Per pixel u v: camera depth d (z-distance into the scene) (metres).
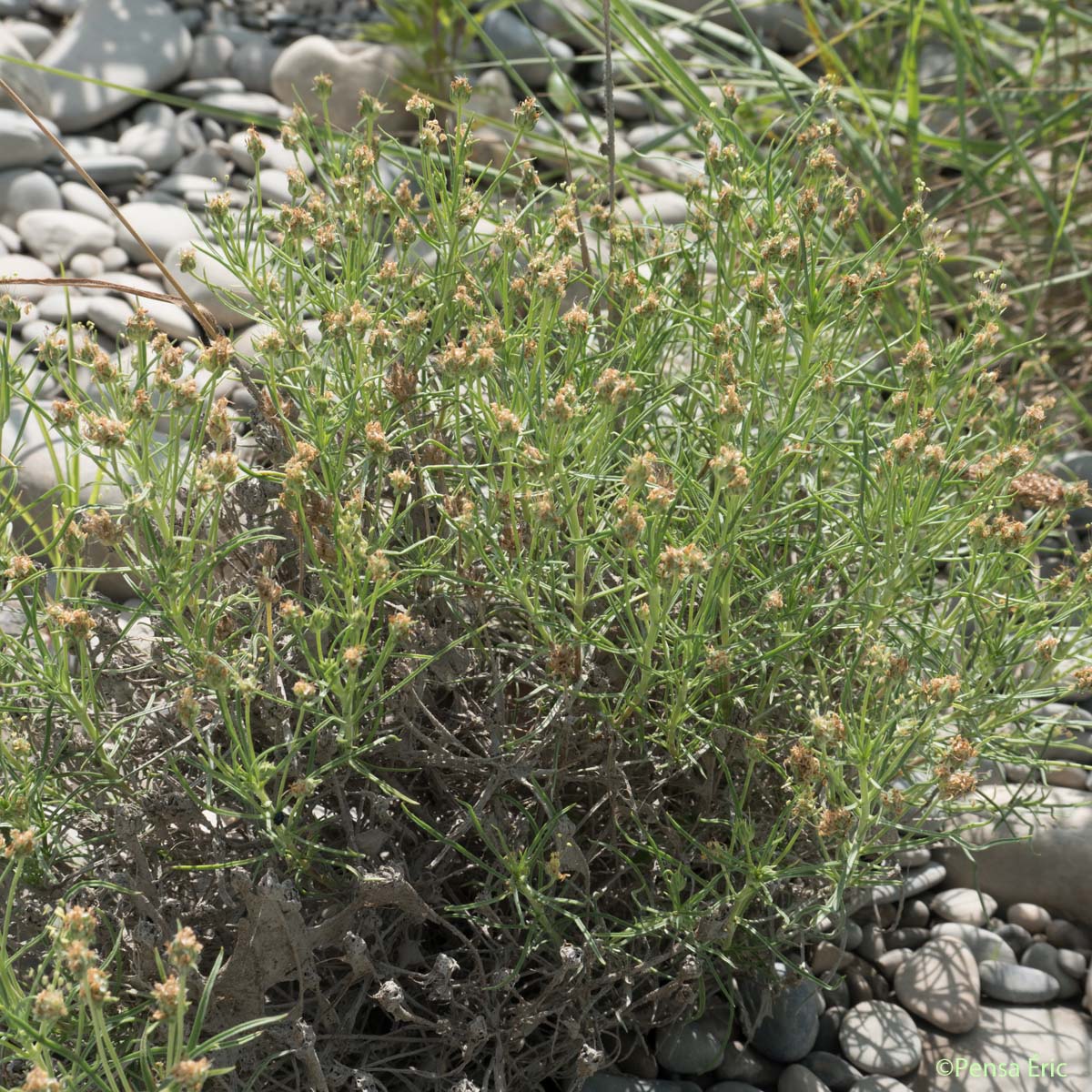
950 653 2.22
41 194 3.77
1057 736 2.61
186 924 1.83
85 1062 1.43
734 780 2.14
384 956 1.85
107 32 4.46
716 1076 2.19
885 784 2.01
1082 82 4.10
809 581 2.07
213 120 4.39
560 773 1.92
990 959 2.38
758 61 4.33
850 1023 2.25
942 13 3.71
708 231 2.22
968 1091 2.17
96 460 1.71
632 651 1.82
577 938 1.98
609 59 2.50
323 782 1.89
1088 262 3.87
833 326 2.19
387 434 2.04
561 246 2.00
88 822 1.92
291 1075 1.83
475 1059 1.92
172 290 3.46
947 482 2.11
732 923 1.85
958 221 4.13
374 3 5.19
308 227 1.95
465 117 4.40
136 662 2.02
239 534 2.01
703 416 2.27
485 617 1.95
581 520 2.02
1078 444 3.47
